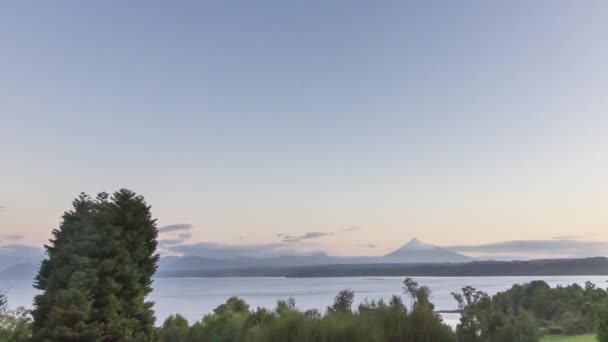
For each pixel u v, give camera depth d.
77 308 13.41
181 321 20.42
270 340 8.85
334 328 8.27
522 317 25.55
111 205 16.62
